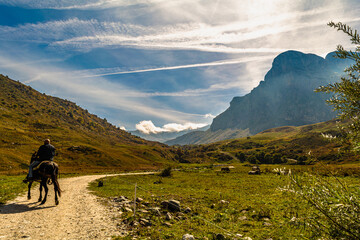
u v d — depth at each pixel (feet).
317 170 13.64
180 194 69.92
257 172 174.29
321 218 14.05
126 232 28.94
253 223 37.42
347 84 13.16
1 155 250.98
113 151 503.20
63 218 33.14
